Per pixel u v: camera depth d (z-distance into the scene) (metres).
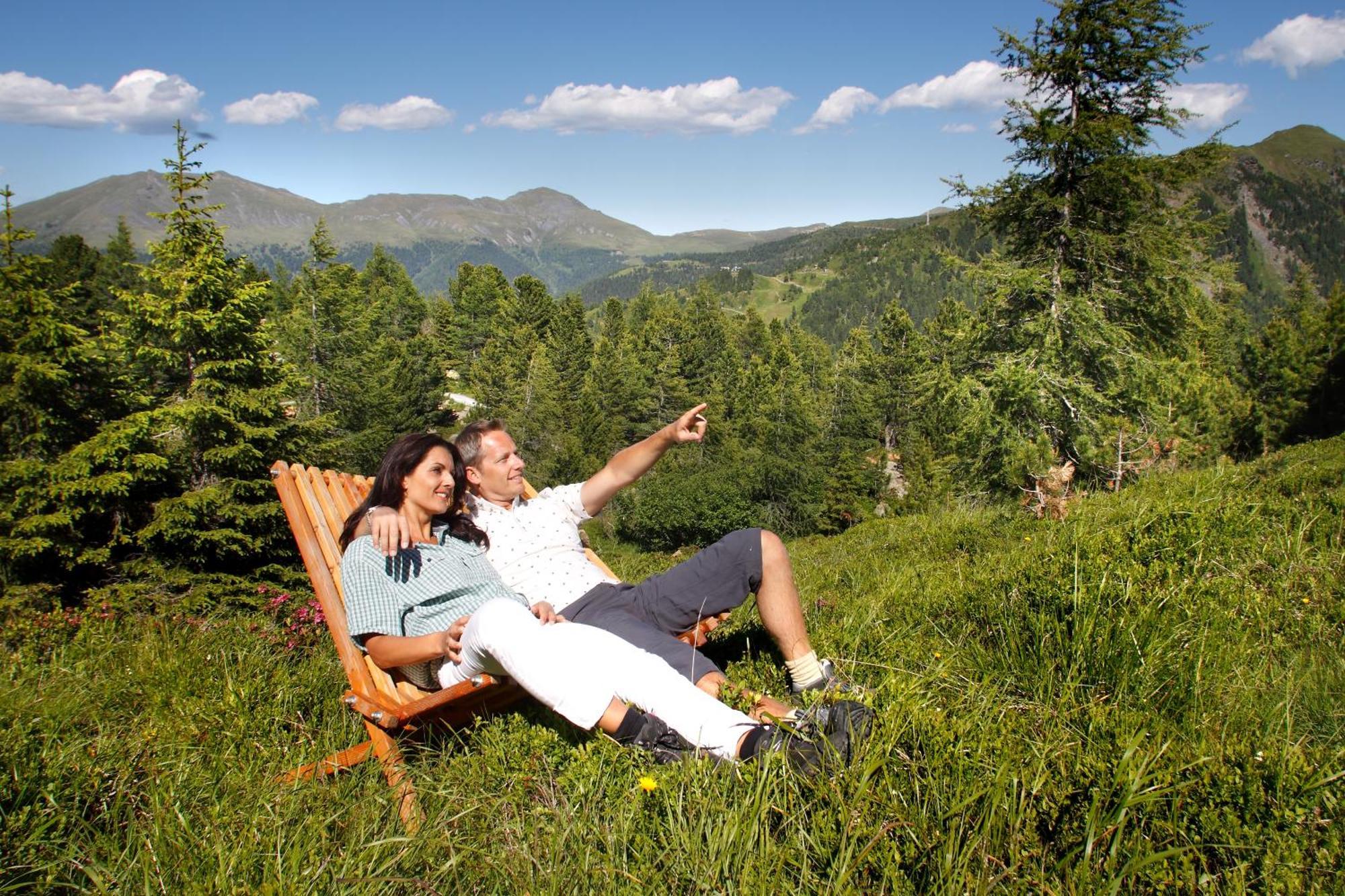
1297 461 7.46
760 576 2.85
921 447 69.75
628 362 107.25
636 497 59.75
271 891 1.83
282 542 16.19
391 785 2.54
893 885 1.73
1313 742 2.32
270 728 3.15
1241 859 1.74
